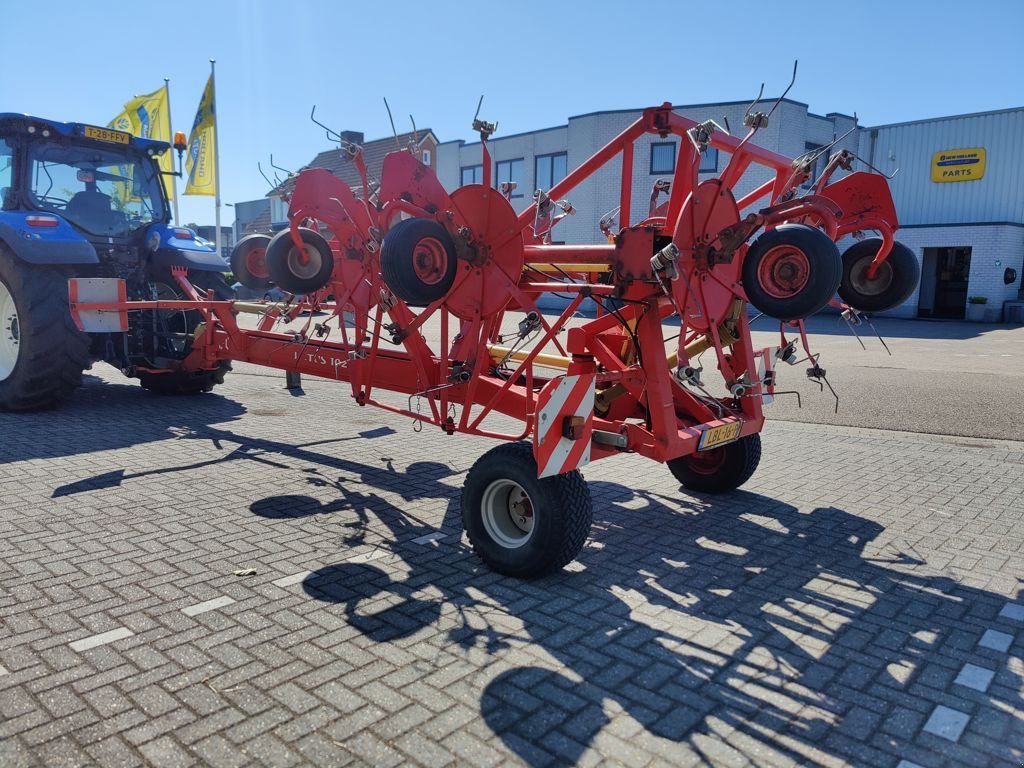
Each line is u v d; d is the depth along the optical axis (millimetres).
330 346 5734
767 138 23562
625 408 5086
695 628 3453
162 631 3283
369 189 5215
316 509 4949
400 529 4633
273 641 3225
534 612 3576
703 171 22547
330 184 5199
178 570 3920
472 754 2518
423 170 4250
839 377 11172
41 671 2949
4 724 2621
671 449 4035
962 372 11711
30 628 3279
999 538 4633
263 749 2518
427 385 4836
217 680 2916
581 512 3822
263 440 6766
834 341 16688
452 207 4238
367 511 4941
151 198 8445
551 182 27359
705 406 4840
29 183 7441
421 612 3539
